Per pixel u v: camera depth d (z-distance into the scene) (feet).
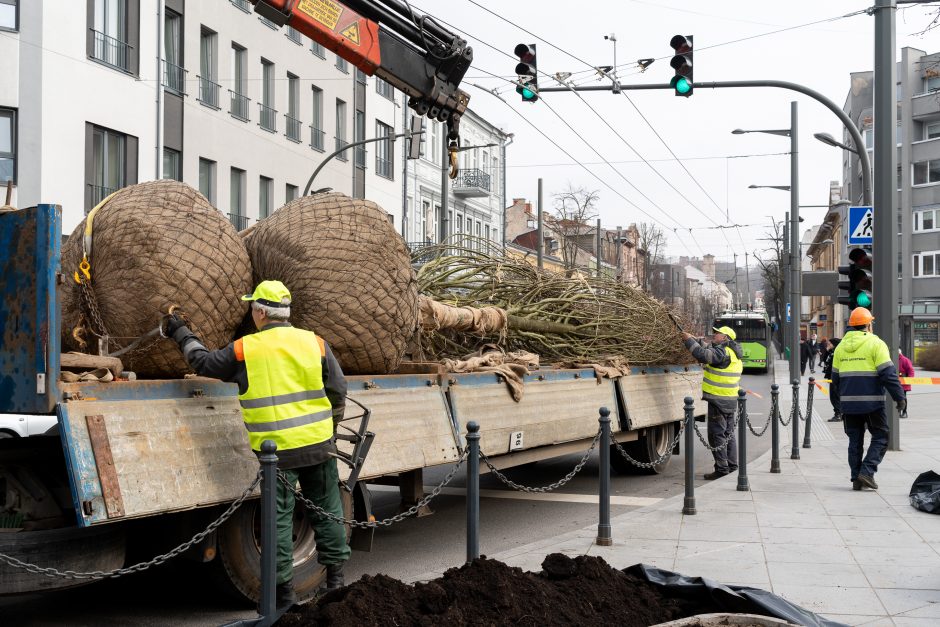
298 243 22.84
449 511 34.73
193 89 92.43
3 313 16.84
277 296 18.69
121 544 18.11
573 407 34.68
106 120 78.64
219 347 20.77
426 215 155.53
